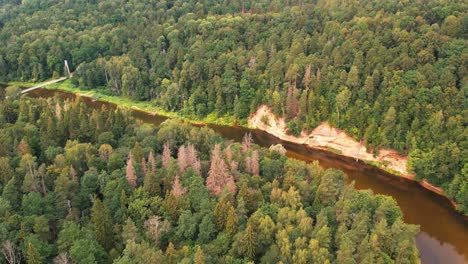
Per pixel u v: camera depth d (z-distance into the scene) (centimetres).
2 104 15238
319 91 16212
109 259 8975
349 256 8750
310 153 16012
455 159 13000
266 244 9456
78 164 11706
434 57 15050
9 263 8812
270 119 17338
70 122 13625
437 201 13300
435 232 12112
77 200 10475
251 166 11650
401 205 13200
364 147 15312
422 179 14050
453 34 15400
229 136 17350
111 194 10475
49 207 10006
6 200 9800
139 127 14225
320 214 9881
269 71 17688
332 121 15950
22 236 9094
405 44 15400
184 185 10806
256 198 10512
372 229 9719
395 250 9469
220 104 18325
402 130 14462
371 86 15225
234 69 18488
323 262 8769
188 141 13350
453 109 13712
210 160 12106
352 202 10306
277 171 11688
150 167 11462
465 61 14362
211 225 9669
